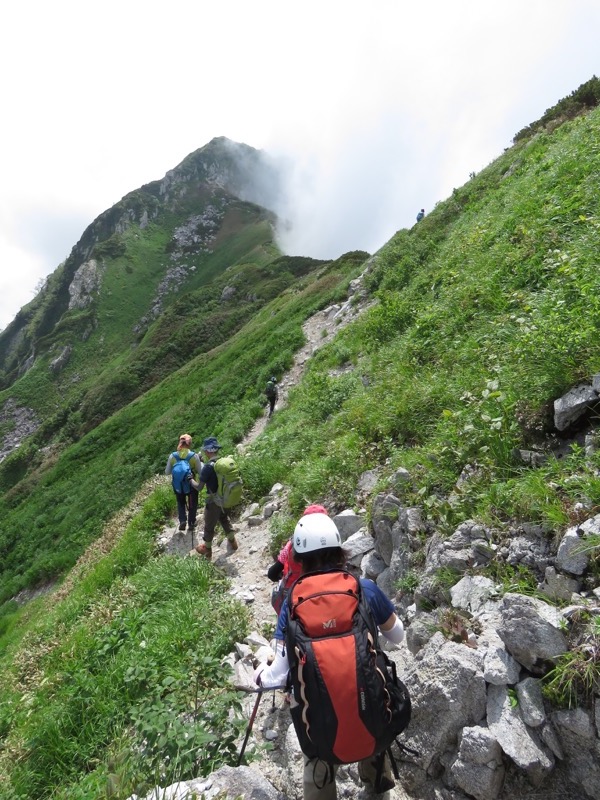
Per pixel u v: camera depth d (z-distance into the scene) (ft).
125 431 139.54
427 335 33.09
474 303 31.37
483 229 45.93
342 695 7.80
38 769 16.49
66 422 276.00
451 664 10.79
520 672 10.25
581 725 9.00
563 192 34.88
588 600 10.32
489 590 12.37
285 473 34.91
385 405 27.50
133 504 55.52
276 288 340.59
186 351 278.87
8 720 21.63
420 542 16.05
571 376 15.83
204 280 587.68
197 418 93.30
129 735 16.34
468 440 17.98
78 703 18.11
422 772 10.47
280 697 15.21
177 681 16.67
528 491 13.61
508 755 9.12
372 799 10.56
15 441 409.08
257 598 22.67
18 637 54.44
